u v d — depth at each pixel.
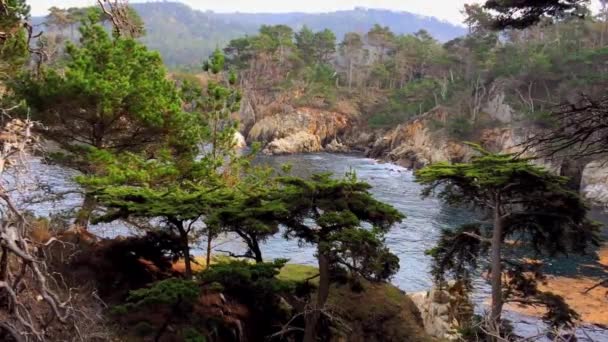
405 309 20.42
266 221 16.98
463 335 16.50
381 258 16.22
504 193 18.14
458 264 20.19
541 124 53.28
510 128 70.31
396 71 115.38
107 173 18.72
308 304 16.33
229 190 19.19
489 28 14.40
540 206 18.05
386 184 61.09
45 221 17.03
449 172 18.06
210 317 15.16
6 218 7.88
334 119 101.56
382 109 104.00
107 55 19.91
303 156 87.06
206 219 17.00
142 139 21.02
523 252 31.62
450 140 77.81
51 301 7.20
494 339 12.50
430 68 113.50
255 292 16.47
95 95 18.06
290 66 113.00
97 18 20.41
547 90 68.31
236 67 107.81
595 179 52.31
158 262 19.20
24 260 7.09
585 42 82.56
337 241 15.98
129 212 16.95
